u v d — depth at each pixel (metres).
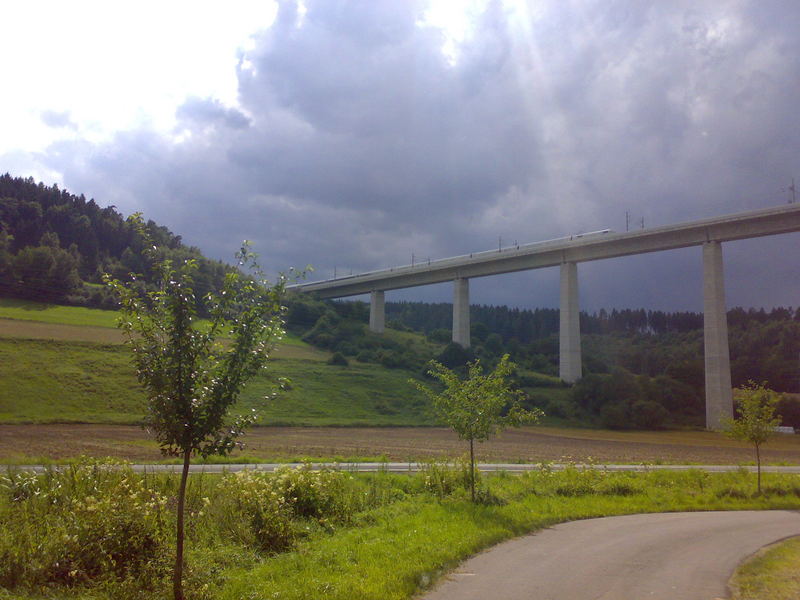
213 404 8.10
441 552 11.37
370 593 8.70
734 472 30.81
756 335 123.75
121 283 8.29
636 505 20.06
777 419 24.44
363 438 55.44
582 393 83.31
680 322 178.00
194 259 8.45
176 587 8.02
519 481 23.34
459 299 101.44
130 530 9.89
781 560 12.33
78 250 136.12
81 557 9.31
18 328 78.12
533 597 9.21
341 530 13.69
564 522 16.56
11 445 37.97
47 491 12.05
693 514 19.19
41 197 157.38
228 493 13.47
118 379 66.88
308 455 38.06
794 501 22.53
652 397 83.81
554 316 188.00
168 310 8.17
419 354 107.44
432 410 20.28
